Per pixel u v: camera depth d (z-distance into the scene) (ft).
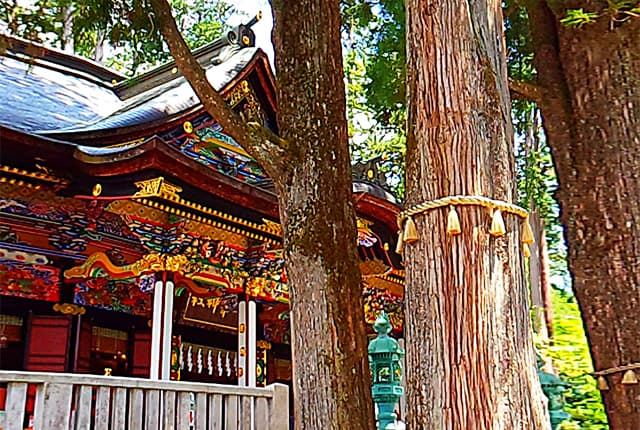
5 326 26.27
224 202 24.72
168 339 24.95
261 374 35.76
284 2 14.96
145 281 25.93
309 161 13.62
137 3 16.61
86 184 24.23
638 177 13.08
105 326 29.60
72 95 36.14
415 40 10.60
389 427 13.05
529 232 9.83
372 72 20.47
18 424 10.11
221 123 13.62
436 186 9.69
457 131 9.78
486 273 9.23
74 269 27.37
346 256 13.28
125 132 25.96
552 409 12.84
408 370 9.60
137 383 11.57
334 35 14.90
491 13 10.63
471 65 10.09
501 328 9.07
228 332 35.73
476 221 9.42
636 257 12.76
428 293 9.44
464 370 8.87
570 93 14.32
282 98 14.35
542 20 15.43
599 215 13.29
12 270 26.37
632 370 12.22
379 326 14.06
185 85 32.99
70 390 10.77
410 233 9.79
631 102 13.50
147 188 22.62
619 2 13.34
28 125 26.96
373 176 32.14
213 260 27.17
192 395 12.47
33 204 25.84
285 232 13.46
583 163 13.78
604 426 18.61
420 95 10.30
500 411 8.72
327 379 12.30
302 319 12.80
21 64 37.29
